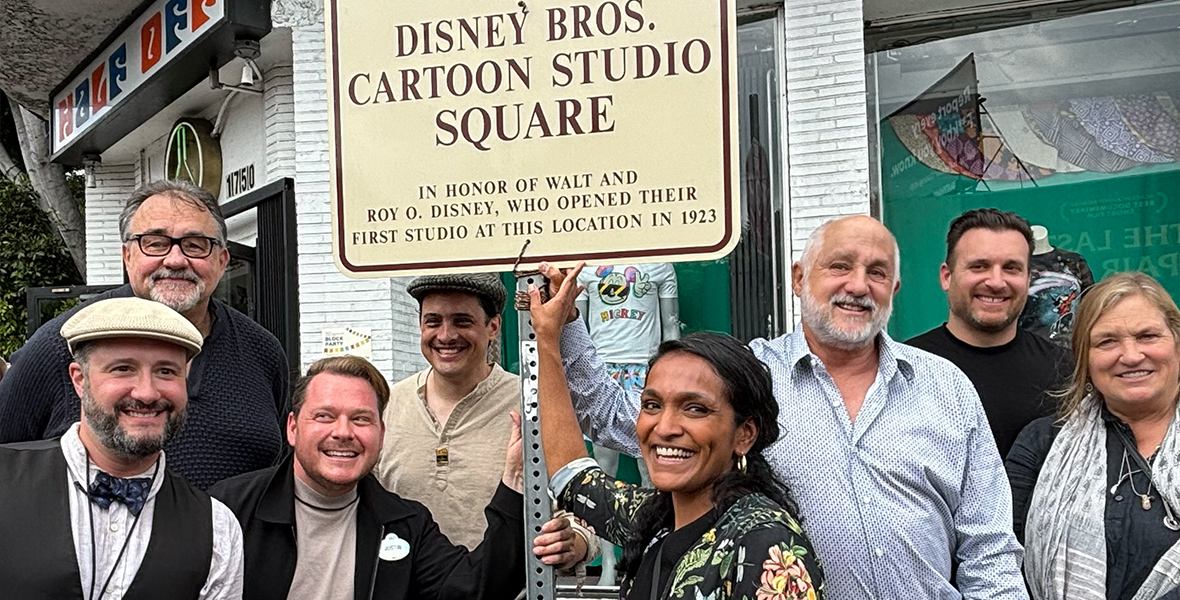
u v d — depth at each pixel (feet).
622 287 18.25
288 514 9.02
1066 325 18.61
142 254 10.03
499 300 11.46
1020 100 19.17
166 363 7.84
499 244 7.95
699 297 19.11
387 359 19.29
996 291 10.98
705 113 7.64
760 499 6.87
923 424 8.75
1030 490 9.56
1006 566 8.54
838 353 8.97
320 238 19.51
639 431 7.31
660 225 7.71
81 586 7.46
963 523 8.75
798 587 6.33
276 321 21.59
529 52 7.86
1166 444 8.74
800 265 9.18
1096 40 18.90
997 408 10.92
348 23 8.13
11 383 9.81
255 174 22.89
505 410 11.39
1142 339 8.77
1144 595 8.45
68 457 7.79
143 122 25.16
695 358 7.11
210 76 21.43
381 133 8.09
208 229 10.25
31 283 37.55
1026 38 19.11
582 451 8.27
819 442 8.70
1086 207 18.95
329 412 8.86
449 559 9.36
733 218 7.59
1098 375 9.00
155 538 7.74
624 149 7.75
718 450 7.03
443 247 8.02
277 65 21.65
